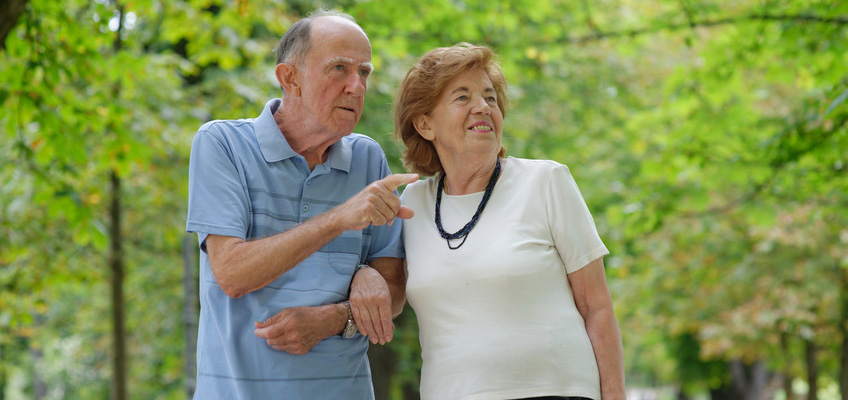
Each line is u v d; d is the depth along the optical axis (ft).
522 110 42.80
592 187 44.21
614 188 39.88
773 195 27.12
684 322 54.49
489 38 29.76
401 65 31.12
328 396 9.61
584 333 9.45
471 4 28.40
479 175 9.87
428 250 9.79
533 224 9.50
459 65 9.64
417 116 10.00
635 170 43.11
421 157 10.21
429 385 9.52
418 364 40.19
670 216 28.09
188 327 36.81
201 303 9.91
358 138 10.77
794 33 23.36
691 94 26.27
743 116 26.27
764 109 38.04
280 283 9.57
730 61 25.26
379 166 10.74
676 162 27.17
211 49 28.84
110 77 23.90
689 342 77.87
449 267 9.52
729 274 46.70
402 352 37.47
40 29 20.77
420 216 10.10
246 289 9.08
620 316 62.28
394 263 10.39
